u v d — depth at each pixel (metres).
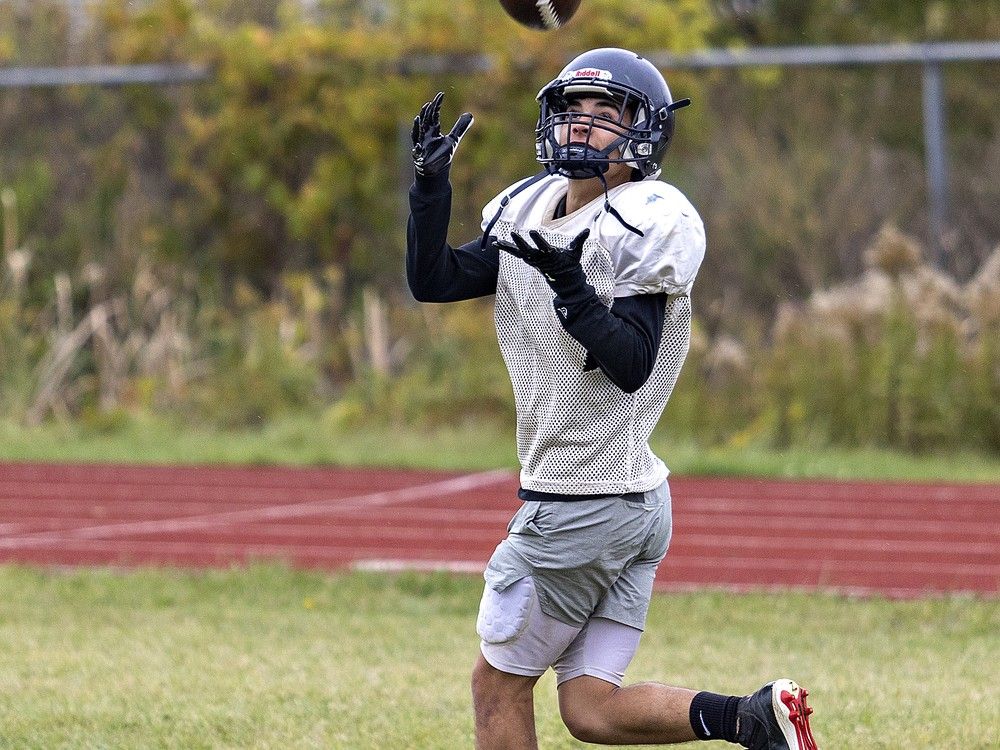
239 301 70.62
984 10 95.69
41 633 27.64
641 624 15.76
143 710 21.34
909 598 32.38
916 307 59.12
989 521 43.72
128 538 40.38
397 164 70.94
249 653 25.89
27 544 39.25
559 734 20.11
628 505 15.04
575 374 14.68
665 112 15.19
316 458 56.94
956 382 58.28
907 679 23.92
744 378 61.28
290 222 71.88
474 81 69.00
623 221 14.34
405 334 69.50
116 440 62.22
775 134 85.69
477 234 69.38
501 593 15.12
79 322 71.75
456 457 56.94
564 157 14.87
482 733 15.55
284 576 33.81
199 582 33.25
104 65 76.94
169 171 74.56
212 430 65.19
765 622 29.41
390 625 28.97
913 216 88.00
